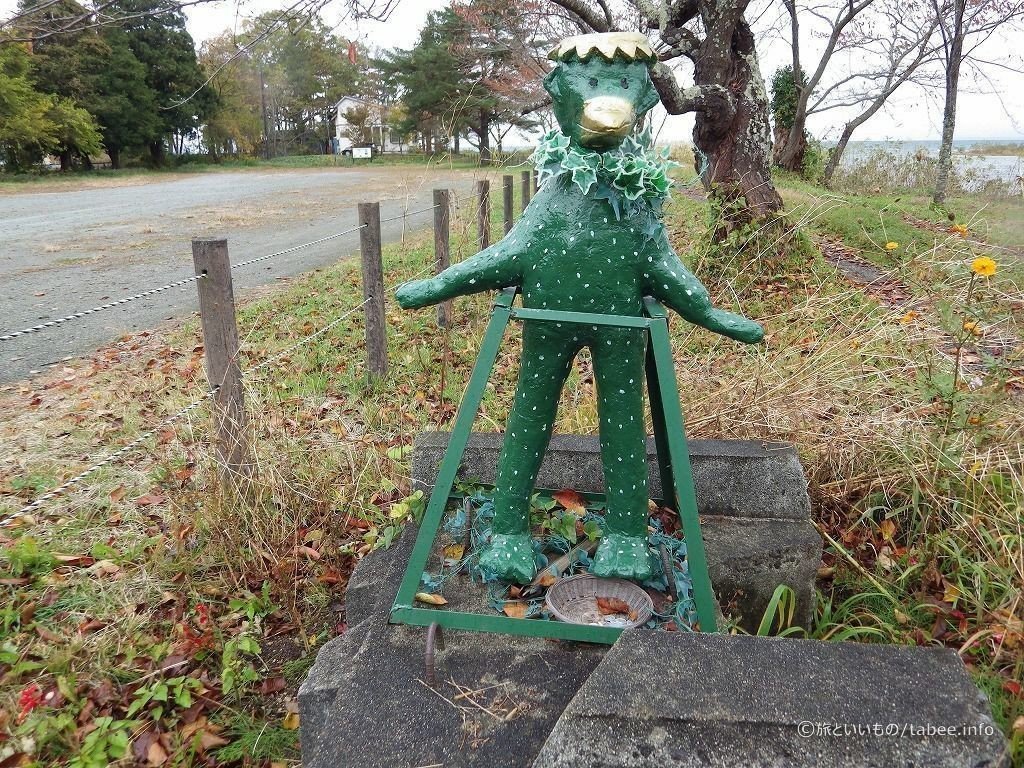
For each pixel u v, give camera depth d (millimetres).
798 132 16484
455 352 5094
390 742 1688
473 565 2312
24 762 1975
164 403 4090
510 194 7355
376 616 2121
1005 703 2002
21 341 5676
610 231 1957
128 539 2973
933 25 14656
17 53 23625
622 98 1848
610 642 1903
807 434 3188
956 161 14297
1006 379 3113
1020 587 2305
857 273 6461
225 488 2826
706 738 1394
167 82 32125
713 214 6508
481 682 1850
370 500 3180
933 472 2838
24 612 2508
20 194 18859
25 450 3729
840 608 2561
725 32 6324
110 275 8070
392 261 7906
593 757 1393
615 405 2131
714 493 2732
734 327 2014
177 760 2047
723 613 2564
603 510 2674
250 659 2494
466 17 10906
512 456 2221
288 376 4617
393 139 36094
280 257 9211
